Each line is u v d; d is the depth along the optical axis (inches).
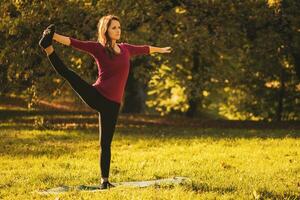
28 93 1014.4
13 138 865.5
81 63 976.3
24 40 975.0
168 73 1270.9
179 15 1034.7
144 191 406.3
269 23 1058.7
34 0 960.9
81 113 1330.0
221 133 913.5
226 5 1027.3
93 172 543.8
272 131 933.8
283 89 1268.5
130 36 973.2
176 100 1482.5
